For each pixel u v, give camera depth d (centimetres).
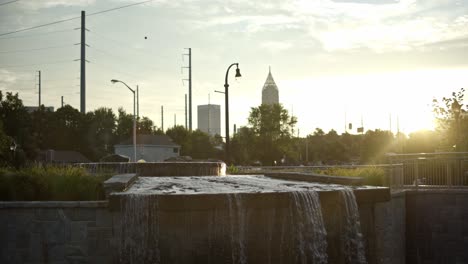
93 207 1490
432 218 2042
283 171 2738
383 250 1814
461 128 3425
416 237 2061
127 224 1461
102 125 10606
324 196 1594
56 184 1633
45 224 1498
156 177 2438
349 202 1627
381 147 9788
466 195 1994
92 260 1486
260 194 1516
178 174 2572
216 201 1482
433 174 2191
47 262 1494
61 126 9956
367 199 1669
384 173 2078
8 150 4831
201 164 2617
